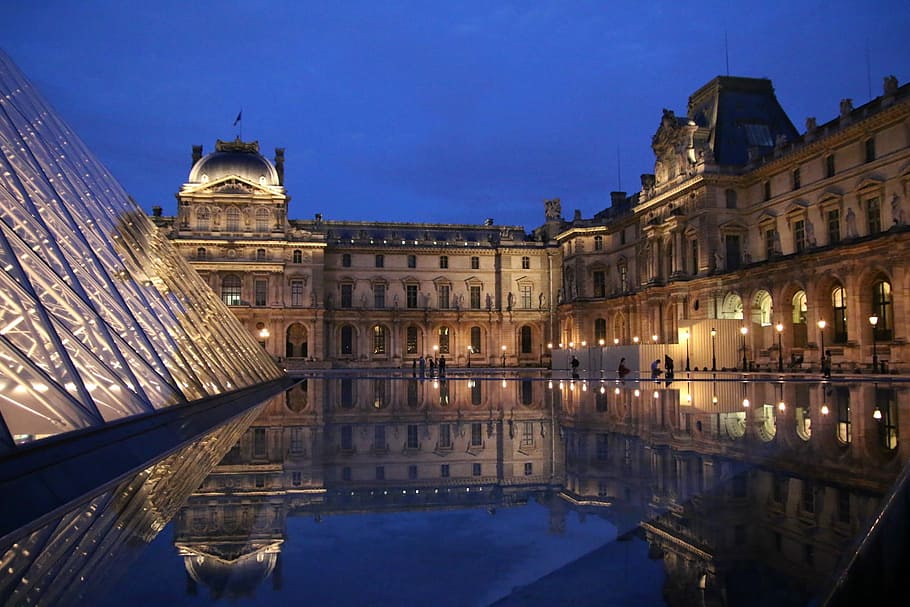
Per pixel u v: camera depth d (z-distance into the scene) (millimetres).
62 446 11383
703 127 99750
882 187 71875
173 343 23906
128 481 11891
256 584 6652
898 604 7285
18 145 21125
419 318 146375
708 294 92250
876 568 7633
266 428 22344
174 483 12031
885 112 70250
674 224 99438
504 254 149750
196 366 25328
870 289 70062
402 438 20312
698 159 96875
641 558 7699
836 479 12953
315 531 8906
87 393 13617
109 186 32969
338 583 6730
